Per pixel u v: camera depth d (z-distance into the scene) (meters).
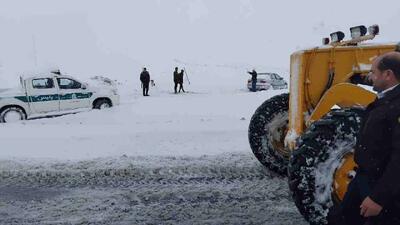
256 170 6.80
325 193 4.18
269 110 6.73
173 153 7.92
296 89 5.24
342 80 5.20
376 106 3.19
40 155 8.03
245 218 5.11
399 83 3.12
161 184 6.30
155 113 14.79
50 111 16.56
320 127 4.23
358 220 3.49
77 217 5.22
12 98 16.11
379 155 3.15
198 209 5.38
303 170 4.20
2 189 6.25
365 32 5.26
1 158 7.82
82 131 10.33
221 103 16.73
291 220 5.03
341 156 4.16
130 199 5.76
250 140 6.74
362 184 3.28
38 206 5.59
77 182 6.47
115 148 8.41
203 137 9.15
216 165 7.09
